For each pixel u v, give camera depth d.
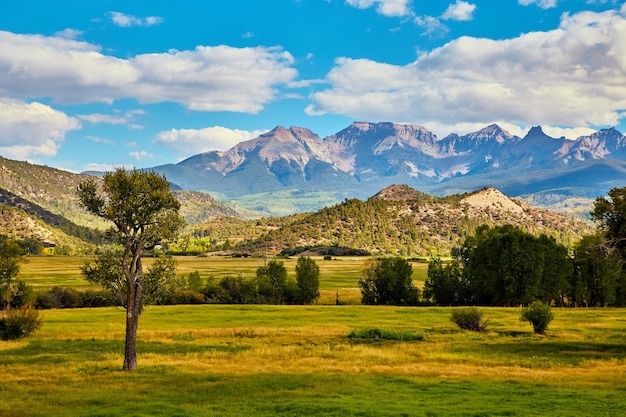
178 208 43.88
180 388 33.62
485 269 117.00
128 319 42.50
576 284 117.62
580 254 116.94
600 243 58.34
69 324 79.56
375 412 25.61
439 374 39.03
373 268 127.06
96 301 115.31
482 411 25.70
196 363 44.88
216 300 125.25
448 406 27.03
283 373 39.91
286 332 68.56
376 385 34.31
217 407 27.64
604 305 118.50
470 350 53.84
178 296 119.06
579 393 31.08
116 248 43.84
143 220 42.19
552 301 135.25
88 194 41.97
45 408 27.83
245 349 54.81
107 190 42.25
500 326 76.31
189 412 26.38
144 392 32.47
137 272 43.22
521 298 113.88
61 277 176.00
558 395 30.44
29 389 33.47
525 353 51.75
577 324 77.88
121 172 42.19
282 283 128.12
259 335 66.25
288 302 128.00
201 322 81.94
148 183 42.81
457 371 40.41
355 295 141.12
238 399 29.91
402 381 35.97
